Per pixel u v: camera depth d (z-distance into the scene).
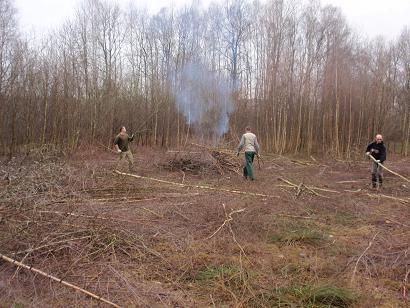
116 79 22.55
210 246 5.43
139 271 4.59
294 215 7.25
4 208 5.28
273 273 4.62
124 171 11.66
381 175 10.86
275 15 23.67
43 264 4.42
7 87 15.48
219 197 8.41
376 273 4.69
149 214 6.89
